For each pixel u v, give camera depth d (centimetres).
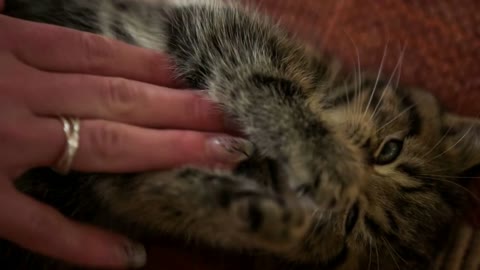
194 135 33
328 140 34
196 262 38
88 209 35
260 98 35
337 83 40
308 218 31
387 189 37
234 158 33
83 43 33
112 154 32
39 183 34
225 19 38
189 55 37
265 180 33
